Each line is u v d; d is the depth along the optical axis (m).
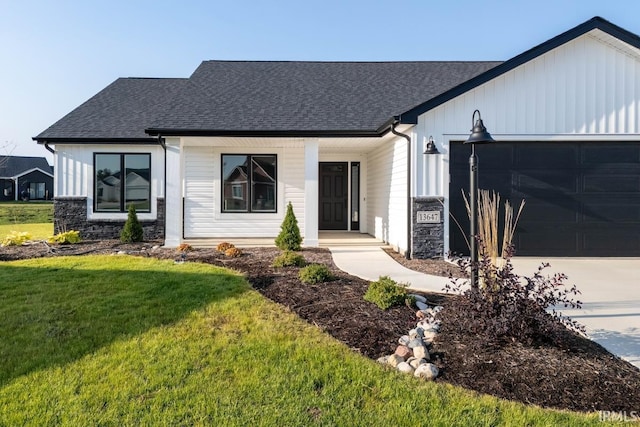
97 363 3.24
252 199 11.37
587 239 8.45
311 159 9.52
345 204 13.28
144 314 4.31
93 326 3.98
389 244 10.01
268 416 2.57
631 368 3.16
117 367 3.17
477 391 2.85
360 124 9.55
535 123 8.17
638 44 7.74
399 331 3.84
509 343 3.39
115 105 12.62
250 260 7.36
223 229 11.29
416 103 10.46
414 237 8.23
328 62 13.42
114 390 2.85
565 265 7.71
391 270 6.99
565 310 4.79
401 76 12.23
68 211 11.18
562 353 3.27
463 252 8.24
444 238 8.23
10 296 4.94
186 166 11.19
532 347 3.34
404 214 8.64
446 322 3.86
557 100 8.16
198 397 2.77
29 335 3.77
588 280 6.43
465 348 3.37
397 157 9.21
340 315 4.21
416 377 3.03
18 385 2.91
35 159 43.91
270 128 9.31
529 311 3.44
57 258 7.49
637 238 8.44
